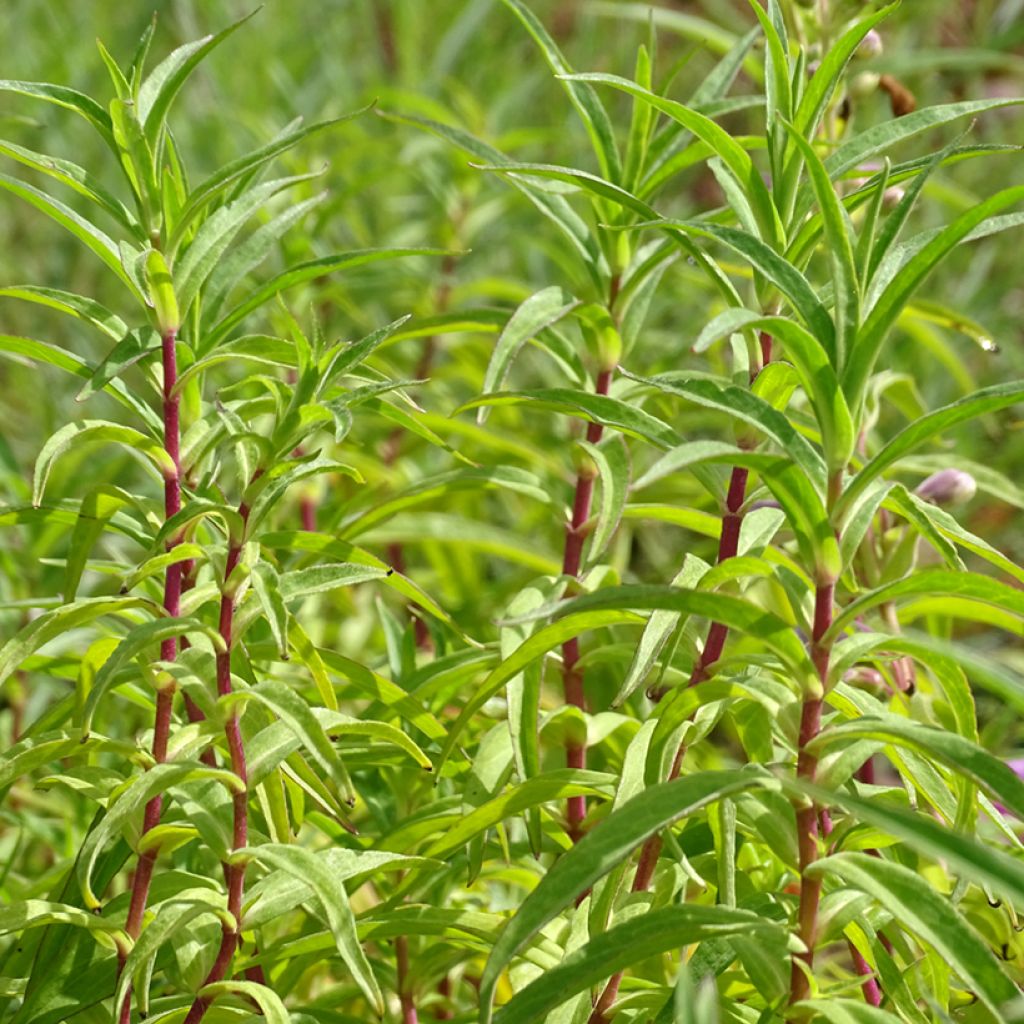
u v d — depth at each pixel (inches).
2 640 64.3
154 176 51.6
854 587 56.4
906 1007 51.1
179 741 50.4
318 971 58.0
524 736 53.1
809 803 48.9
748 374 52.8
